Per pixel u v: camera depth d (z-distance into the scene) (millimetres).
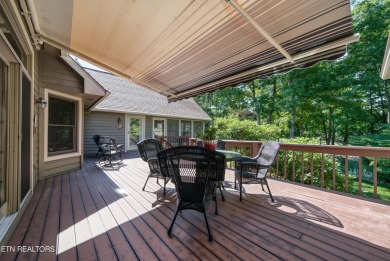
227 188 3576
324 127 13297
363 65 9703
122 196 3119
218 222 2254
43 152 4121
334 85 9961
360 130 11922
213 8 1797
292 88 11078
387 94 9977
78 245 1791
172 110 11914
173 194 3234
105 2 1855
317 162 4793
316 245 1808
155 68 3340
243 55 2588
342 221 2277
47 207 2652
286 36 2061
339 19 1771
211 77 3457
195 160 2008
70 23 2318
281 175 5008
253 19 1793
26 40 2576
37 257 1617
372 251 1719
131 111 9133
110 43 2660
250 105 17500
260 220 2305
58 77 4383
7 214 2139
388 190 7898
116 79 11258
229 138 8383
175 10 1866
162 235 1972
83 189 3479
